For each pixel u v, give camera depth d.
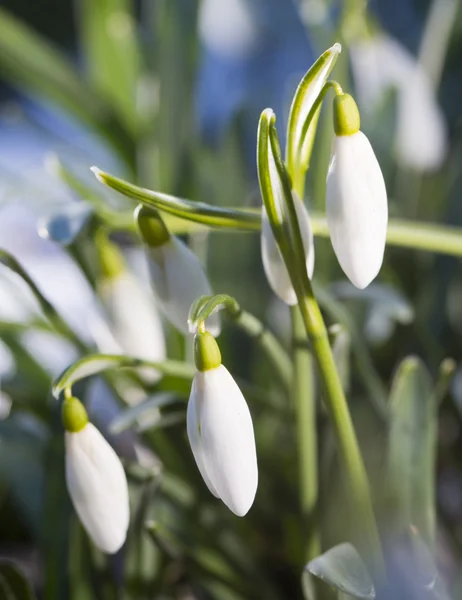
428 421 0.33
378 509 0.33
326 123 0.39
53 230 0.32
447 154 0.49
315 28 0.43
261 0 0.56
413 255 0.48
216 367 0.29
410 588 0.32
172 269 0.32
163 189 0.45
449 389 0.43
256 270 0.42
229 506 0.30
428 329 0.45
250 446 0.29
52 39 1.22
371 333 0.42
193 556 0.36
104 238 0.34
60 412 0.36
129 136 0.51
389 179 0.44
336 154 0.29
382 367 0.46
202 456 0.29
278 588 0.40
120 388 0.38
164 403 0.34
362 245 0.29
